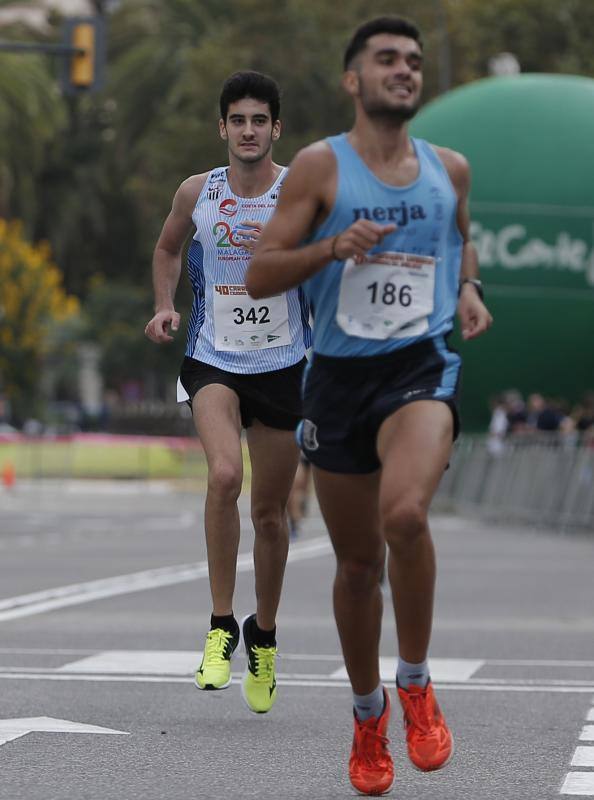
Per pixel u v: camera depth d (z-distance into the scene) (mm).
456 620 32656
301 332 20625
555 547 55438
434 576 14852
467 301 16031
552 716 21234
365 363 15258
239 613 33438
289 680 24328
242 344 20469
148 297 165250
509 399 75812
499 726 20469
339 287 15273
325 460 15414
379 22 15062
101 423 152125
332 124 146000
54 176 173500
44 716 20844
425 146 15492
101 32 62750
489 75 140125
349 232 14438
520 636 29984
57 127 144500
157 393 175125
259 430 20438
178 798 16000
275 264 14805
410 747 15172
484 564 47406
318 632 30250
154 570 44625
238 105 20578
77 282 179125
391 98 14945
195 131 142625
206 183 20844
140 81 151625
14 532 61938
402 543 14625
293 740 19391
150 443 110250
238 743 19172
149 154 150000
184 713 21266
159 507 83312
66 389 184625
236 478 19781
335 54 143500
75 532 62062
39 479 107938
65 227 171750
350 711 21578
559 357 78188
